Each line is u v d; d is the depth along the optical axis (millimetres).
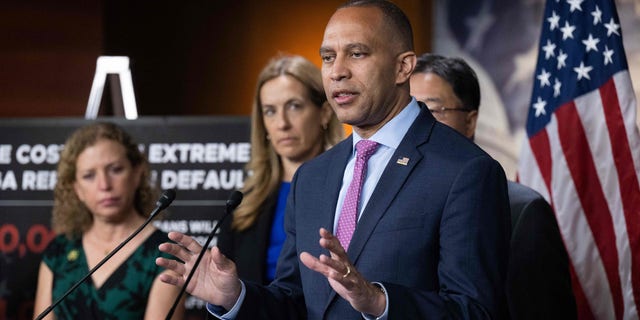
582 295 4223
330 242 2414
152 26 7969
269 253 4238
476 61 7441
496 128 7371
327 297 2795
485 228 2682
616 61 4340
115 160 4293
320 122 4457
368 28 2797
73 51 7695
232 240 4301
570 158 4332
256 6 7965
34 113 7645
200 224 5188
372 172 2873
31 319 5246
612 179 4262
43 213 5281
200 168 5219
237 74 7965
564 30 4477
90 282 4168
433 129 2881
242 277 4215
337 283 2438
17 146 5340
